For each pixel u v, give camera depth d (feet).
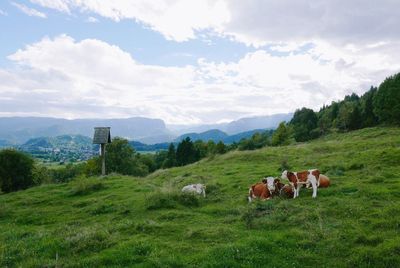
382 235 41.09
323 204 55.11
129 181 101.86
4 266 40.83
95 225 55.11
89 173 217.77
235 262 36.68
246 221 50.42
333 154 109.09
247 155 133.08
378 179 67.62
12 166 125.70
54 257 42.45
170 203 65.36
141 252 41.14
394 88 229.04
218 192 75.72
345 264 36.37
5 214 71.46
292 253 38.96
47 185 105.91
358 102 406.00
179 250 41.32
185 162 296.92
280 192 64.39
